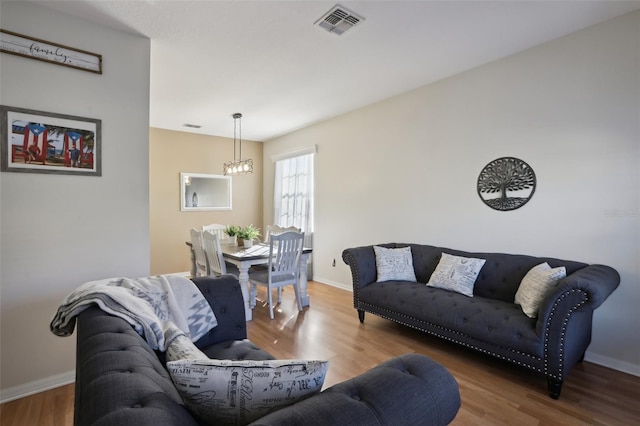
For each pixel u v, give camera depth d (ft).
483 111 10.34
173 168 18.19
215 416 2.97
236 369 2.97
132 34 8.11
